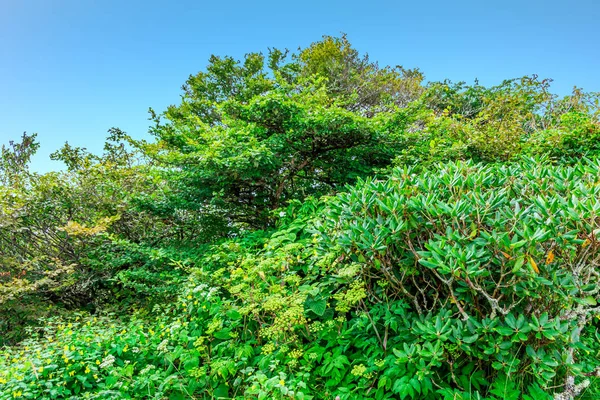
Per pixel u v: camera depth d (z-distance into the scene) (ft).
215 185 19.29
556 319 6.86
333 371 8.34
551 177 9.32
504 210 8.21
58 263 18.08
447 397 6.97
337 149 22.38
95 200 19.69
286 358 9.07
